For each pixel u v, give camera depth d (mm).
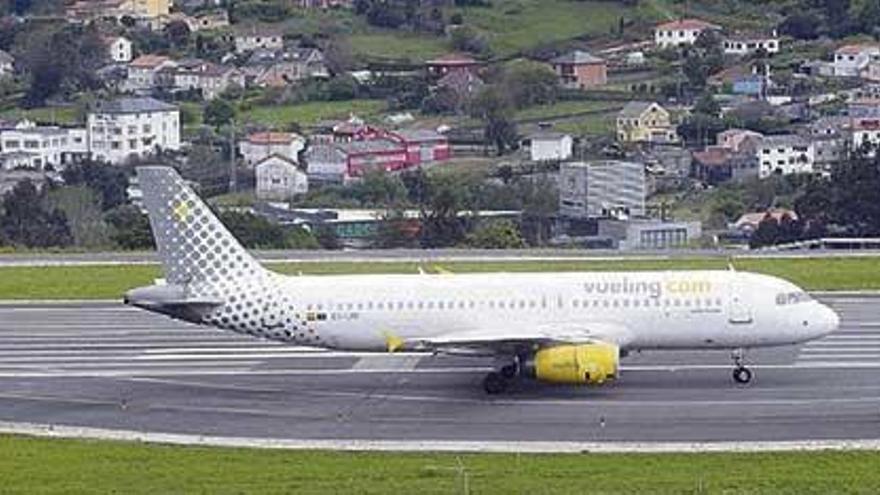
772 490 178875
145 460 198750
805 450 198625
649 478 184750
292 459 198125
